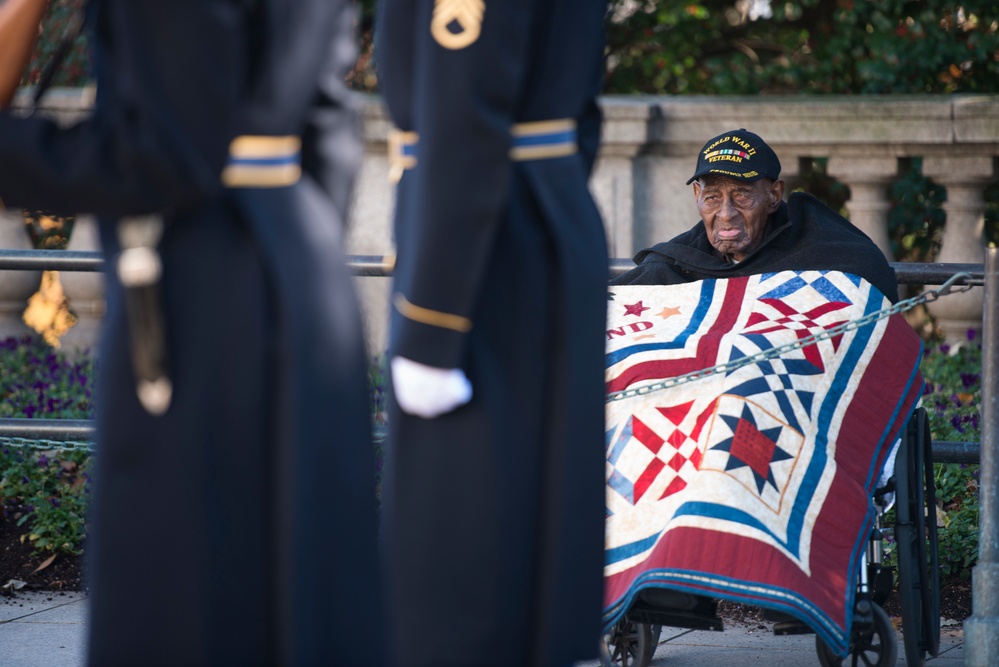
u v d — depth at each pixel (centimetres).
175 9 476
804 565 748
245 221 504
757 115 1639
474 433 546
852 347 837
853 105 1622
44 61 1838
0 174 489
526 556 562
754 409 788
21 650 923
